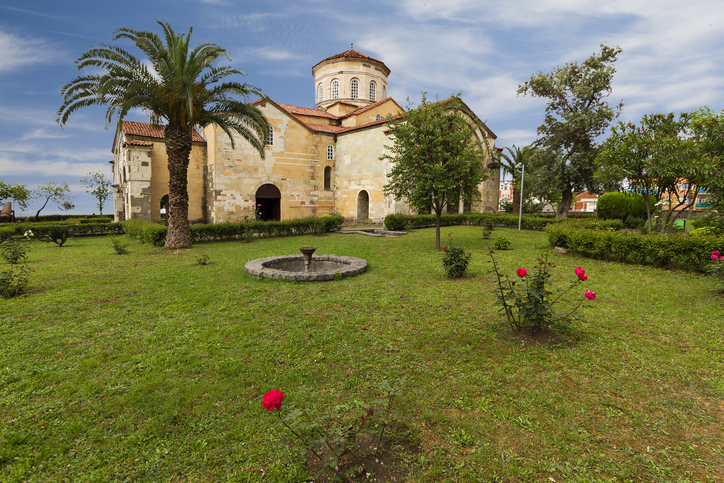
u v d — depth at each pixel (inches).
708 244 343.0
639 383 158.7
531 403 143.9
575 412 137.7
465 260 358.0
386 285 336.5
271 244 663.8
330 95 1332.4
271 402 93.3
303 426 111.6
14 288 307.1
